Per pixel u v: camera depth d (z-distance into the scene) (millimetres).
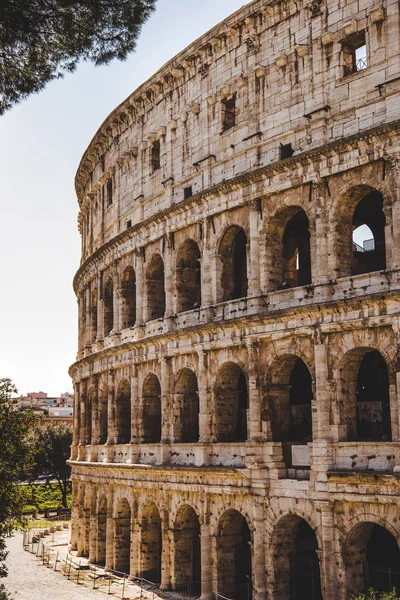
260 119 64812
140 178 82375
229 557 64188
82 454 94938
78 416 101312
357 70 58125
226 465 64062
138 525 75562
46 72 36312
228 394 66688
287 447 60438
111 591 70250
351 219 57969
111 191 93250
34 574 81250
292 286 69188
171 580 69188
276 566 58594
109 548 81438
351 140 55375
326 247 57438
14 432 61812
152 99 81125
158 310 79438
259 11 65188
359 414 61375
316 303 56188
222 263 68125
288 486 57969
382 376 64250
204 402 66625
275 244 63125
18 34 34250
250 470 60625
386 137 53656
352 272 57969
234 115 70125
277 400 61406
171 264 74312
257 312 62000
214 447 65562
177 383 71812
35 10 33719
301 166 59500
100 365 88375
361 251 70688
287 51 62875
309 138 59812
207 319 67188
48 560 90750
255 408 61219
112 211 90125
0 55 35469
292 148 61375
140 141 82875
